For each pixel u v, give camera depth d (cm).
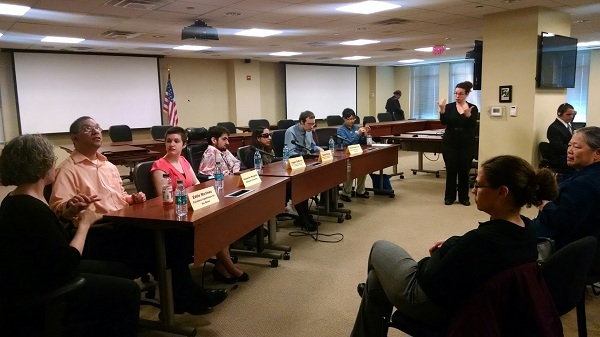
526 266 136
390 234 408
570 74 579
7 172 157
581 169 221
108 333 179
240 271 304
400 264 169
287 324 244
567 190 207
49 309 149
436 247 165
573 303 163
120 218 212
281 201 320
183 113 1034
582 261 157
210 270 322
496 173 140
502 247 134
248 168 403
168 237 239
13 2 445
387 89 1441
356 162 461
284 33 692
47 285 153
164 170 284
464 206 514
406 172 752
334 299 275
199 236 213
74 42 735
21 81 801
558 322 140
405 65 1398
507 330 137
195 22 566
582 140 217
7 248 150
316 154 450
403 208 507
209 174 365
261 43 802
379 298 178
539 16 515
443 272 141
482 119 571
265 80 1163
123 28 612
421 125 1021
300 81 1208
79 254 163
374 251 184
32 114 816
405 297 159
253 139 428
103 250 230
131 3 463
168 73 987
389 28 660
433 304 152
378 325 180
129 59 924
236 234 252
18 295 150
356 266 330
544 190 140
